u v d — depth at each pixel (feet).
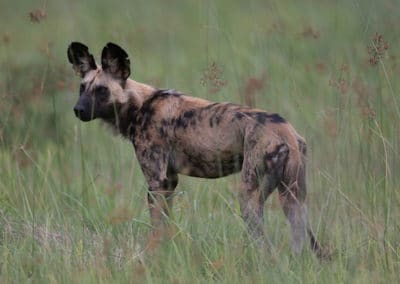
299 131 110.63
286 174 81.71
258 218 81.35
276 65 130.52
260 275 74.54
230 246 81.25
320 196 92.12
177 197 96.27
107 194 99.55
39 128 124.88
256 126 82.38
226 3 205.67
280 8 183.62
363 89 105.19
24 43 179.22
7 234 88.28
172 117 88.74
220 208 94.02
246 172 82.28
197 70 146.92
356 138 101.71
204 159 87.35
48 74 133.18
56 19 200.95
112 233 87.81
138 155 91.25
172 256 79.97
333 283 74.08
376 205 87.20
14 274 78.95
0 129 110.63
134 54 145.69
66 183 103.76
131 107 91.71
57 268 77.97
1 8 223.10
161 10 220.23
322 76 133.59
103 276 75.97
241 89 112.47
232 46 126.41
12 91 118.32
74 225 91.15
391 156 92.79
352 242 82.64
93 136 126.00
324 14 188.34
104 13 201.26
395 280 74.74
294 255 80.28
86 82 92.17
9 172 103.50
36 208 96.12
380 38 90.94
